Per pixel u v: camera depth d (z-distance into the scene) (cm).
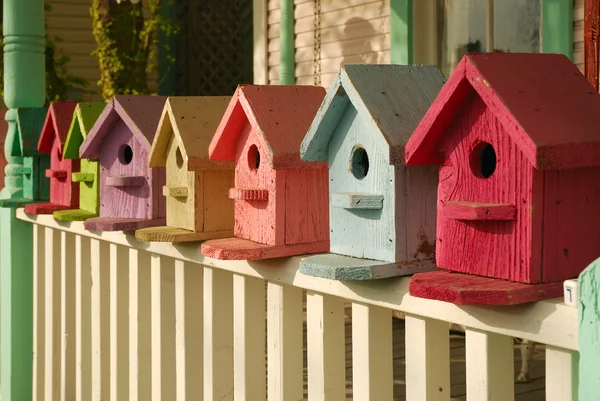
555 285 320
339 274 368
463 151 342
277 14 1376
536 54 335
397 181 369
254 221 452
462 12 1032
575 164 307
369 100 370
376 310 410
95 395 668
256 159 461
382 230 378
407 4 1080
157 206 546
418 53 1088
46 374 748
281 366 467
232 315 529
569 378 309
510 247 324
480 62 320
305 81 1305
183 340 549
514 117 304
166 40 2017
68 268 720
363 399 411
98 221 550
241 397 493
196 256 513
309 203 441
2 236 795
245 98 435
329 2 1250
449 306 349
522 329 318
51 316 739
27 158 768
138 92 1681
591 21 845
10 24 776
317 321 441
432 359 382
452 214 335
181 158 509
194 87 2019
